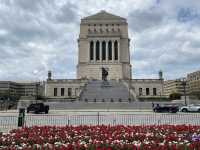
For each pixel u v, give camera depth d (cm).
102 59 13038
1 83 18838
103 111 5775
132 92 9194
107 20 13425
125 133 1862
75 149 1328
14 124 3047
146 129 2020
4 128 2594
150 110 6319
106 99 8631
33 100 8325
